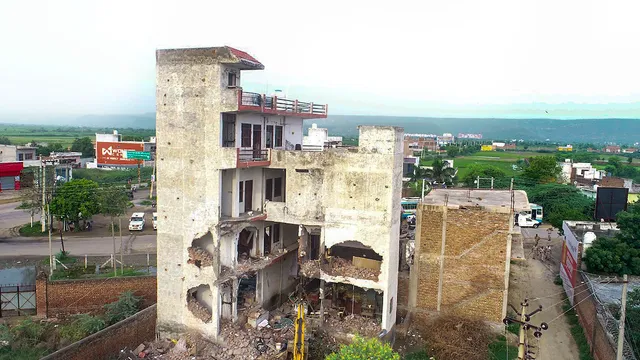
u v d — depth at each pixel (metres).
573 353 30.22
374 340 22.84
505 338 31.61
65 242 49.22
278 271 35.47
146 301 35.00
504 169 126.00
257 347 28.30
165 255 29.42
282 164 30.12
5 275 39.44
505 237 31.52
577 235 40.19
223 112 27.17
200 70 27.14
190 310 29.14
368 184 28.11
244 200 30.92
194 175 28.03
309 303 31.98
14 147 86.38
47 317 32.62
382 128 27.42
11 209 63.97
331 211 29.11
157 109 28.48
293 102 33.59
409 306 33.81
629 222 37.44
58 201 50.81
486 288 32.16
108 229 55.16
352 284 29.23
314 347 28.00
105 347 26.61
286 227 35.84
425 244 33.22
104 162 105.19
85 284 33.59
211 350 28.05
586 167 104.50
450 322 31.89
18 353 26.97
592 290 31.25
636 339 25.53
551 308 36.91
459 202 34.19
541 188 77.81
